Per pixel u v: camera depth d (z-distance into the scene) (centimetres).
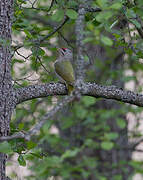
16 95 856
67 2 854
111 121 1565
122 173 1367
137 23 884
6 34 827
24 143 884
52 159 636
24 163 856
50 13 1006
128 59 1522
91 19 970
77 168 652
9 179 840
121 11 903
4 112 823
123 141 1562
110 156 1523
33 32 1020
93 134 1419
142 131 1712
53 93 903
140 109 1357
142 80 1563
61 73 1159
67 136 1642
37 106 1609
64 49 1218
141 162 688
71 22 1002
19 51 1186
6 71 829
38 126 596
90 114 1429
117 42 1027
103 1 714
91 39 657
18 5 1007
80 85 644
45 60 1111
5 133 823
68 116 1511
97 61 1512
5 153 786
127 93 925
